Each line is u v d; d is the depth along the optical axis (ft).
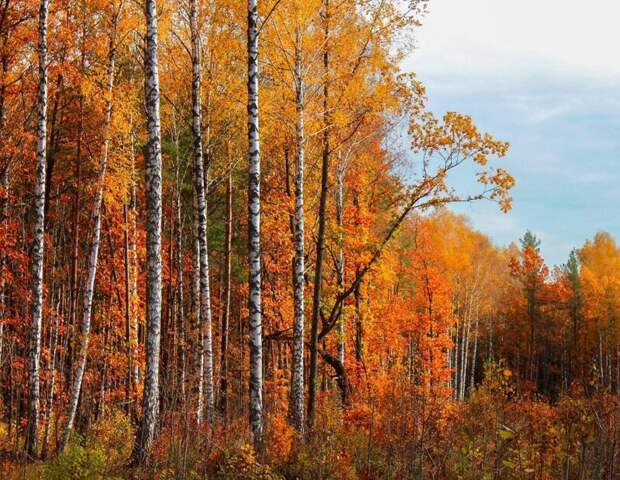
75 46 50.55
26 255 59.52
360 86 45.19
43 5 43.91
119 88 51.70
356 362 61.93
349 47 44.70
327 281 62.03
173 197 74.84
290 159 57.11
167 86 57.82
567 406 28.63
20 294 63.36
